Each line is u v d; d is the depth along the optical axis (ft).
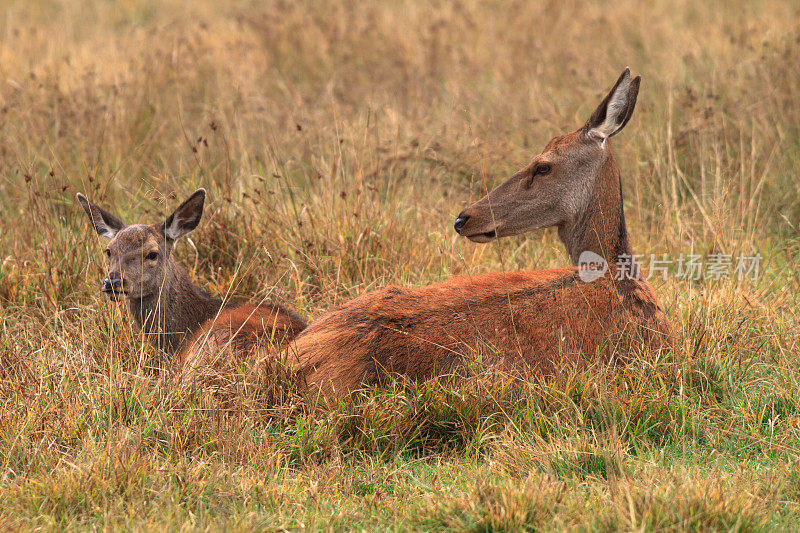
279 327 44.39
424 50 94.43
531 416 37.63
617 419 37.55
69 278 52.60
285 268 54.24
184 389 38.88
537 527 30.32
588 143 41.91
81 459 34.42
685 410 38.29
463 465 35.76
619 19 103.96
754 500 31.40
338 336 38.11
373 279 53.62
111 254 46.91
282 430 37.83
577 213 42.32
